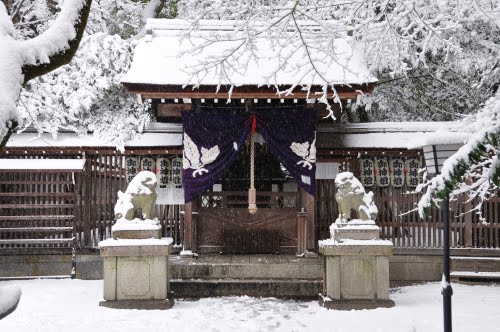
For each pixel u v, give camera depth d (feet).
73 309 31.17
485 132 12.25
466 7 29.12
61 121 45.70
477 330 25.86
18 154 43.83
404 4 25.73
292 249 42.60
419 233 42.93
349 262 31.91
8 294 10.59
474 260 41.70
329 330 26.48
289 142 40.52
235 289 36.29
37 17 49.85
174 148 43.68
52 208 43.45
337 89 38.34
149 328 26.78
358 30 27.76
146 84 37.83
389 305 31.58
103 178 44.37
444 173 12.76
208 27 44.57
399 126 45.16
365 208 33.22
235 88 38.29
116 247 31.71
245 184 48.44
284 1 37.42
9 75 12.01
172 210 44.01
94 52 47.09
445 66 56.95
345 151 43.50
